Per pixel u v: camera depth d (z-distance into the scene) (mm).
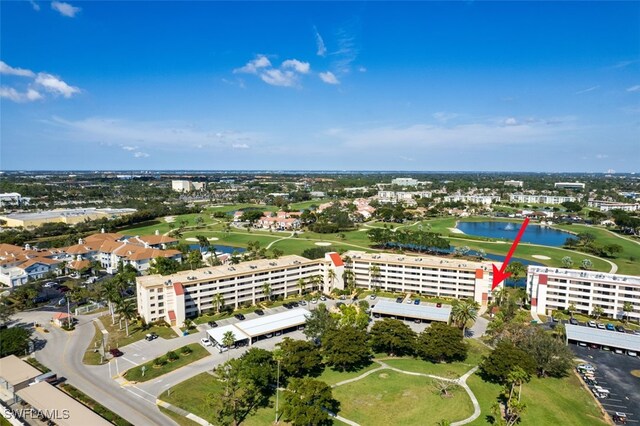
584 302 182250
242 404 110000
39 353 139875
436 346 133625
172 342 149250
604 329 163500
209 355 138750
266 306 188875
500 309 173250
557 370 126438
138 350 142625
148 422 101875
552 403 111875
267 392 116438
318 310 152625
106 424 94688
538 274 187875
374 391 116750
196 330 160375
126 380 122438
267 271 195875
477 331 162750
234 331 150875
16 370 119250
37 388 108625
